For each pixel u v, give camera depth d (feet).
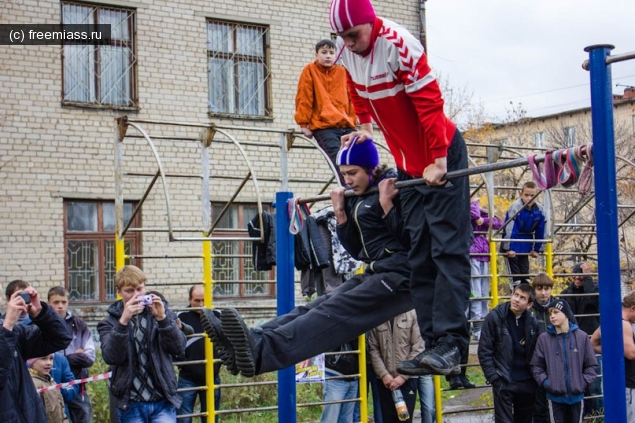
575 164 15.43
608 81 15.03
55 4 49.24
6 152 47.52
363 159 18.26
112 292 50.19
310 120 30.99
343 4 15.67
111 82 50.85
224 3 54.08
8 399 19.45
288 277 21.76
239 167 53.57
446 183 16.21
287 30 55.98
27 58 48.34
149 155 51.19
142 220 50.75
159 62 51.98
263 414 38.73
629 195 76.13
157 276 50.88
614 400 14.85
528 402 30.96
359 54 16.17
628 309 30.66
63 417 25.52
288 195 21.90
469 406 40.19
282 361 17.29
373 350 29.09
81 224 49.67
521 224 35.99
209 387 29.07
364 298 17.85
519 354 30.83
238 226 53.83
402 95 16.07
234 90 54.54
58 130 48.88
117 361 23.73
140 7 51.57
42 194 48.24
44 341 20.57
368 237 18.53
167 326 24.27
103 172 49.93
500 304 31.14
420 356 16.01
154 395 24.32
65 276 48.85
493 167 15.75
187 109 52.60
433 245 16.29
